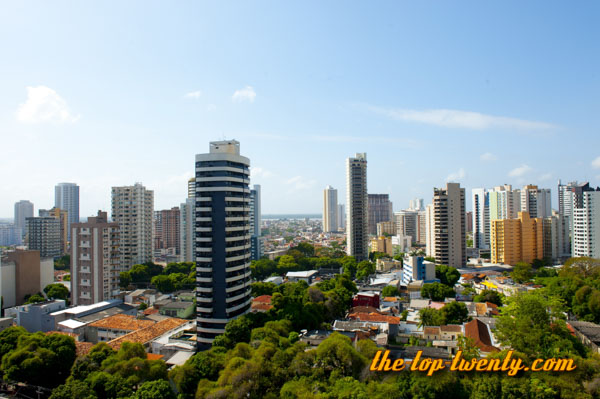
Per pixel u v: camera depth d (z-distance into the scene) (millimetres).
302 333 110375
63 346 84625
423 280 194750
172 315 150250
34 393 82688
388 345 104938
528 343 86188
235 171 115438
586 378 71625
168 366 95000
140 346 86000
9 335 90000
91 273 164250
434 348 93375
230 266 112438
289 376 72750
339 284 173375
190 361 79812
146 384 68250
